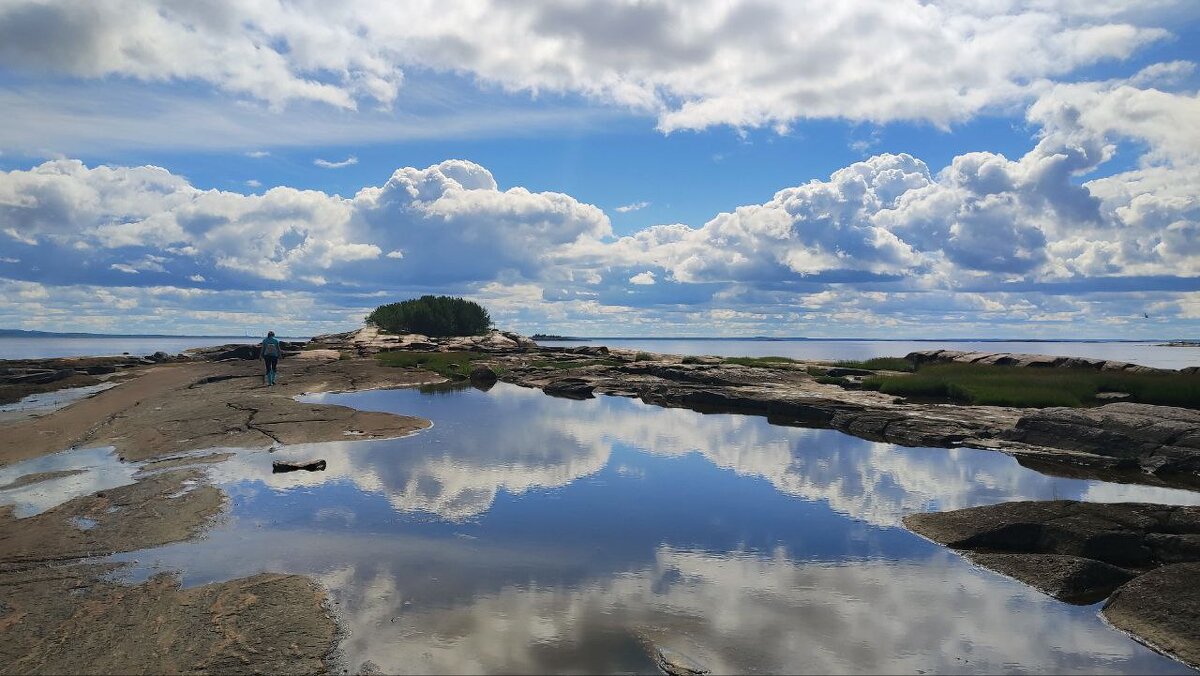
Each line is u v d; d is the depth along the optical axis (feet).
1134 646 24.64
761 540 35.78
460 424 74.69
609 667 22.29
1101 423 59.47
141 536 34.40
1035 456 59.11
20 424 70.85
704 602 27.73
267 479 46.65
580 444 63.41
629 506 42.09
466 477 48.88
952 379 101.09
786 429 75.31
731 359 158.92
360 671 21.72
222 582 28.43
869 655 23.54
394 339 208.03
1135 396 83.66
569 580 29.81
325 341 211.82
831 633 25.13
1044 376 101.96
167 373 129.49
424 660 22.49
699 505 42.50
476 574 30.27
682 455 59.00
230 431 63.82
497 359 175.63
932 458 58.39
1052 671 22.80
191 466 50.31
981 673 22.53
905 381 98.22
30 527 35.78
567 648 23.50
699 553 33.65
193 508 39.19
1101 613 27.25
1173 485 48.57
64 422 71.05
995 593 29.14
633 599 27.89
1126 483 49.24
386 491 44.14
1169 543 32.09
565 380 120.26
